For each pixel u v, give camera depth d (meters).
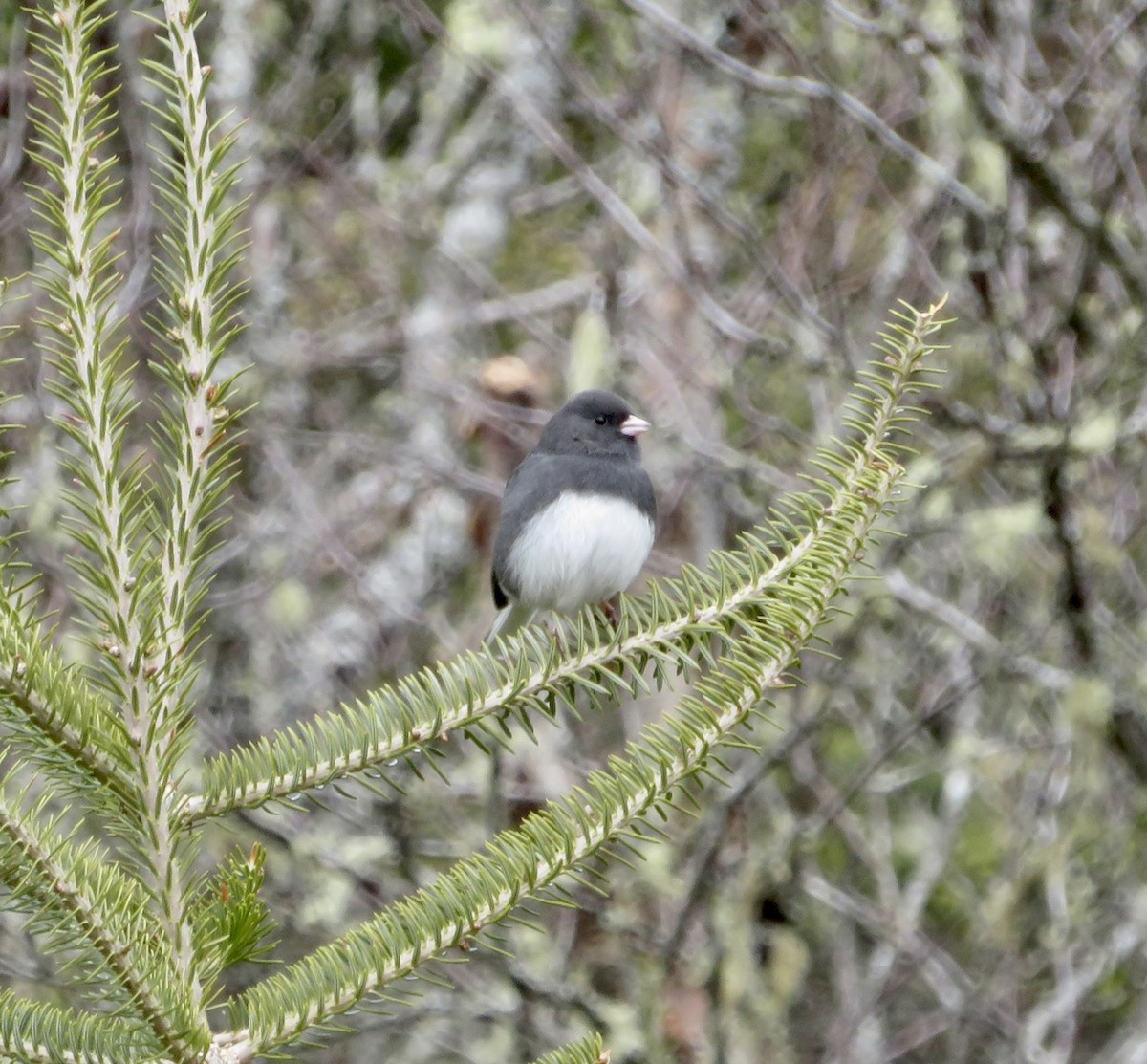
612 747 12.50
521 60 13.81
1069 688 10.77
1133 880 12.08
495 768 10.32
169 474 3.58
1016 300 10.44
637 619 4.31
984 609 12.07
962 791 12.24
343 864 10.88
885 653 12.11
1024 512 10.63
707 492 12.66
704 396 12.30
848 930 12.30
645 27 12.77
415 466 13.20
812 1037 12.79
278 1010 3.35
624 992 11.93
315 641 13.03
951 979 11.92
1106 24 10.90
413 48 15.05
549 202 15.64
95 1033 3.24
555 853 3.61
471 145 15.76
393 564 13.80
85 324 3.50
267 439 12.77
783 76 12.29
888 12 10.08
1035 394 10.66
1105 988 12.77
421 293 15.09
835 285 10.81
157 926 3.35
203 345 3.57
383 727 3.77
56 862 3.23
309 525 12.45
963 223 10.75
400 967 3.45
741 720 3.87
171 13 3.56
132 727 3.36
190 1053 3.20
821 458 5.01
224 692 12.27
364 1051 12.38
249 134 13.23
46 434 10.56
